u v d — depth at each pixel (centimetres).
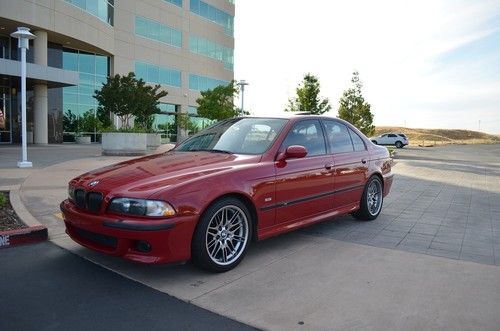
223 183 409
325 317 326
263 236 455
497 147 5525
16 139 2941
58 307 339
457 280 404
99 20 3375
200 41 4994
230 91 3419
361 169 611
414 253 488
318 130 562
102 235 393
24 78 1282
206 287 381
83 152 2092
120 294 365
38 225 539
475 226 630
